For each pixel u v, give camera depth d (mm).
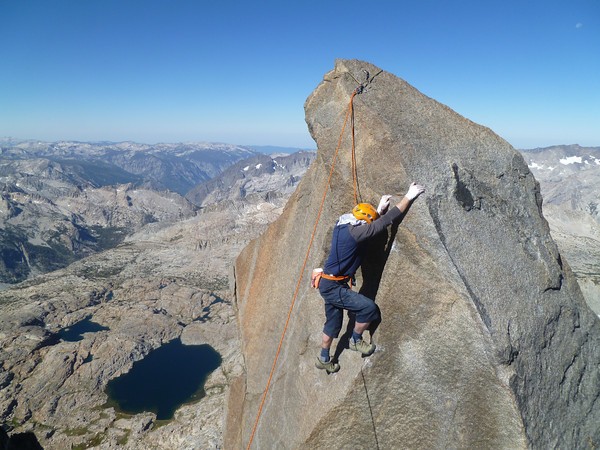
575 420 4191
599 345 4766
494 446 3775
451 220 4121
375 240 4480
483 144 4723
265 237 7176
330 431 4543
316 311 5152
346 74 5059
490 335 3750
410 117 4621
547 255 4574
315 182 5770
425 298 4098
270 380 5699
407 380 4184
